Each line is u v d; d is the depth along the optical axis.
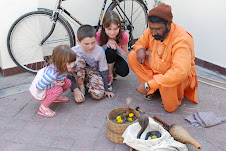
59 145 2.39
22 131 2.59
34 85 2.75
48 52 4.09
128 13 4.59
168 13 2.28
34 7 3.54
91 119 2.74
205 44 3.70
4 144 2.42
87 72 3.13
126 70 3.27
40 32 3.73
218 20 3.42
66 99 3.07
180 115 2.75
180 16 3.95
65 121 2.72
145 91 2.55
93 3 4.18
